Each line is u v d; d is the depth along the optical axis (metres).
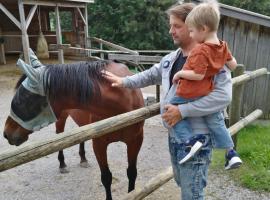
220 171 3.52
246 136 4.75
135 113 1.90
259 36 6.05
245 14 5.83
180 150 1.71
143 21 19.23
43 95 2.12
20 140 2.23
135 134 2.49
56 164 4.03
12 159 1.31
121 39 20.41
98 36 20.59
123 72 2.45
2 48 12.14
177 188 3.27
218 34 6.29
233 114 3.50
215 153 4.02
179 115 1.62
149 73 2.07
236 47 6.25
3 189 3.45
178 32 1.68
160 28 19.05
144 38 19.06
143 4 18.62
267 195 3.05
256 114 3.86
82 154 3.90
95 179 3.60
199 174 1.73
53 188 3.44
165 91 1.76
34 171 3.85
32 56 2.27
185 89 1.57
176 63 1.78
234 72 3.56
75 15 14.20
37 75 2.07
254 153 3.79
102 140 2.48
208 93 1.59
